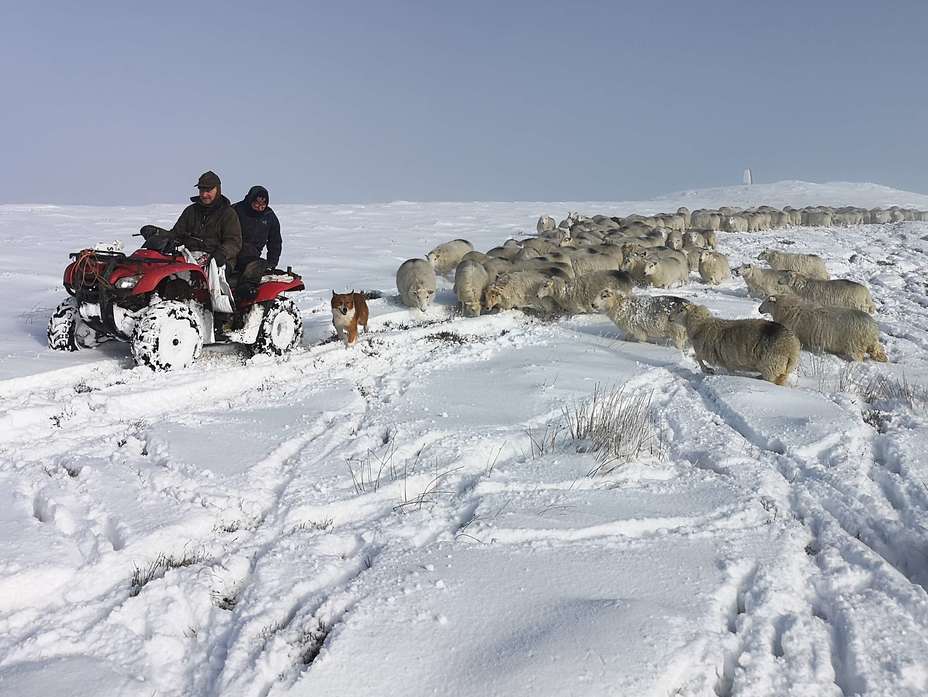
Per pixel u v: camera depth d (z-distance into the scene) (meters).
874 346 10.11
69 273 9.30
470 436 6.59
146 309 8.83
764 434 6.81
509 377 8.82
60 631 3.73
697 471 6.00
